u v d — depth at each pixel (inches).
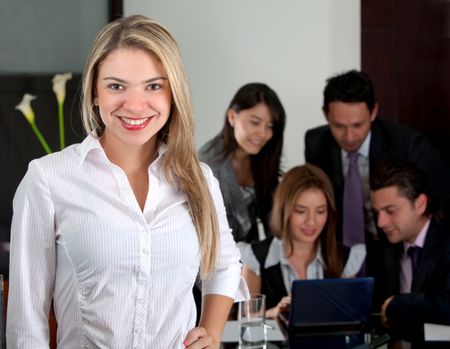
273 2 172.4
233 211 165.6
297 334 122.8
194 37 172.1
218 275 82.7
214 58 172.6
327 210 145.8
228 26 172.6
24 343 72.2
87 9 164.9
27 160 162.2
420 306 135.7
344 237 157.9
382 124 161.2
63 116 163.3
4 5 162.1
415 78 173.6
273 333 123.6
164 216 74.6
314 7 173.2
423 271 142.0
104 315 72.2
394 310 137.1
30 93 162.7
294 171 146.6
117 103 71.1
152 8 171.0
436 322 135.0
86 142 73.7
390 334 124.9
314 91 173.9
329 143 163.2
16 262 72.1
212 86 172.6
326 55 173.8
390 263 151.4
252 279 146.6
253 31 172.7
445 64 172.2
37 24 163.2
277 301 145.8
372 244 155.8
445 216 145.4
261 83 166.2
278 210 145.6
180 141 75.5
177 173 75.7
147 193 75.6
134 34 70.9
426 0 172.1
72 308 73.1
